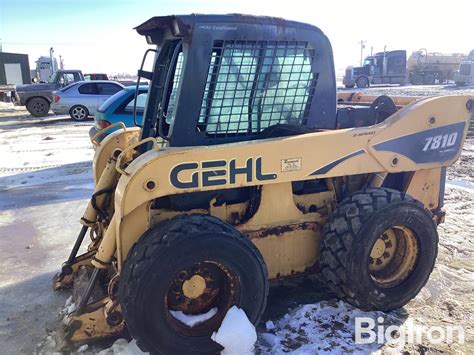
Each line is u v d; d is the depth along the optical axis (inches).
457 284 169.2
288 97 151.7
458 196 270.1
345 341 136.9
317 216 152.6
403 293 148.9
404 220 144.8
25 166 386.3
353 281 141.3
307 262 153.6
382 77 1437.0
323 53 153.3
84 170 367.6
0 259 203.0
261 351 132.4
